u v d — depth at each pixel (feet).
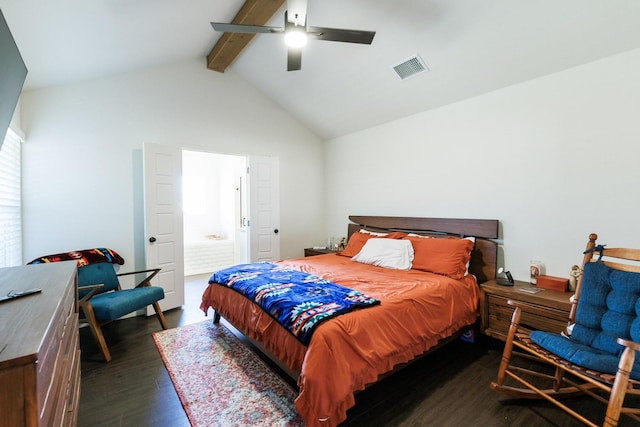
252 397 6.27
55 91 9.78
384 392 6.47
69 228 10.06
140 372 7.25
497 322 8.26
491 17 7.27
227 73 13.57
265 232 14.74
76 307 5.88
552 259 8.33
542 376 6.24
